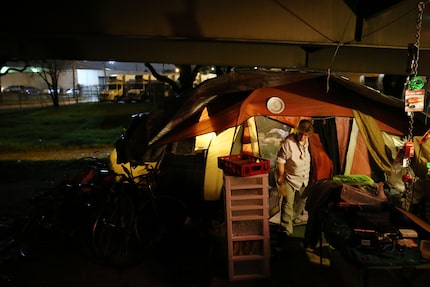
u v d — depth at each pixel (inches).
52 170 394.6
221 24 202.4
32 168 402.3
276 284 169.8
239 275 171.6
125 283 174.4
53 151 500.4
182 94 219.6
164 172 233.6
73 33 193.3
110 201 204.7
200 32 201.3
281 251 189.8
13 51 240.5
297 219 231.8
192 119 200.8
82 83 1512.1
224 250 199.5
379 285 137.9
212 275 177.9
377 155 208.5
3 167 405.7
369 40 214.8
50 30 191.3
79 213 214.5
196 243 207.5
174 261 191.2
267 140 239.8
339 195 163.6
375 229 139.9
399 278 135.4
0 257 198.5
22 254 198.8
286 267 184.2
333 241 142.3
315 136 236.7
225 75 213.0
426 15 217.5
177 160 237.6
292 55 284.7
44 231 209.9
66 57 253.3
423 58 268.1
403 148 183.5
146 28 197.6
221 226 215.8
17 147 521.3
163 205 211.9
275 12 204.7
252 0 201.8
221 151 229.1
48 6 189.2
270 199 225.3
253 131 230.7
